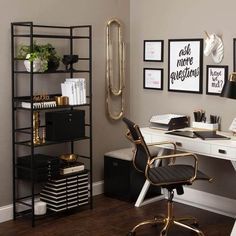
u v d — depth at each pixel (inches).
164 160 186.4
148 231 153.2
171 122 174.6
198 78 177.2
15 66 162.1
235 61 165.5
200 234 143.9
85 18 183.5
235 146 147.9
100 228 155.6
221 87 170.2
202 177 142.3
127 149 192.5
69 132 165.3
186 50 180.1
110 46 193.5
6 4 157.6
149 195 186.7
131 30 199.8
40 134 171.9
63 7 175.2
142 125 200.1
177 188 143.9
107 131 197.3
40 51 158.1
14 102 162.7
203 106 177.5
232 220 163.6
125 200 183.2
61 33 175.6
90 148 173.2
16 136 164.7
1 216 162.4
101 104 193.8
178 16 181.8
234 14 164.4
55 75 175.5
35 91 169.3
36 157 165.0
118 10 195.0
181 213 170.4
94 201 183.6
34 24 166.6
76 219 163.9
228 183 171.6
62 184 165.0
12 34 158.1
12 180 165.0
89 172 183.2
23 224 159.5
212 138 157.0
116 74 197.6
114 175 185.6
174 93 186.7
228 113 169.9
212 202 175.2
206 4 172.2
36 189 172.7
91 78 173.3
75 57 168.1
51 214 165.8
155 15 189.8
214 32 170.9
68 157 171.0
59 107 163.2
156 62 191.8
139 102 200.4
